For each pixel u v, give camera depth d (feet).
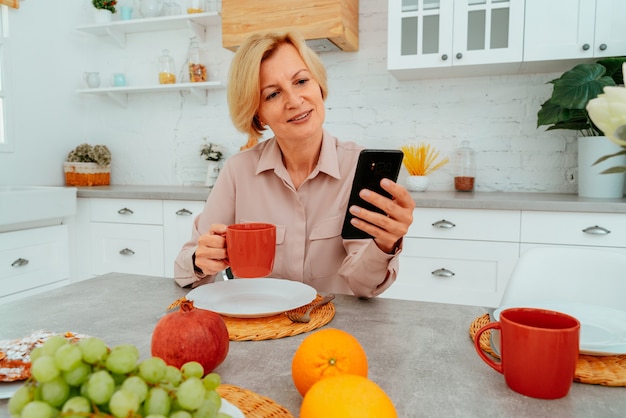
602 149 6.84
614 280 3.44
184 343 1.92
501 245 6.63
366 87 8.96
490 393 1.91
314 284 4.15
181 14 9.67
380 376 2.07
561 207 6.28
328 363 1.72
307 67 3.73
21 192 7.30
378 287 3.29
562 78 6.53
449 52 7.36
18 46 9.32
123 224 8.65
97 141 10.98
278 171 4.10
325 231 4.06
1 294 7.18
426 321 2.80
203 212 4.41
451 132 8.59
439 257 6.93
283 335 2.54
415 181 8.30
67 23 10.41
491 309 3.01
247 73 3.67
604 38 6.68
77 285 3.64
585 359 2.20
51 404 1.13
